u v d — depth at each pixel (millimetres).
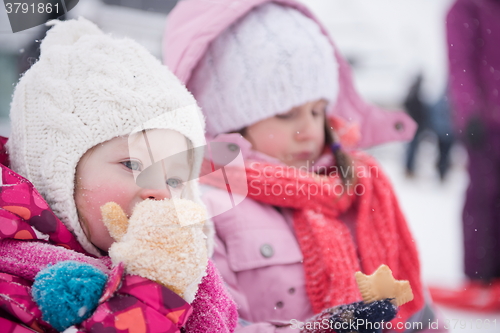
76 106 719
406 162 3439
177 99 752
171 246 627
